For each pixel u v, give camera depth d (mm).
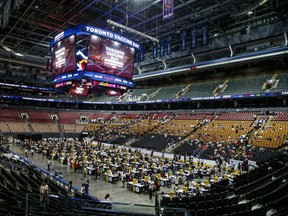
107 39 17453
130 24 42688
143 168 24531
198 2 33719
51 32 45562
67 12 37719
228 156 29531
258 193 12094
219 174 24312
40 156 35188
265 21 39125
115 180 23234
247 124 38250
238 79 48125
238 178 17000
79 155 31609
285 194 11430
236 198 11914
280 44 39188
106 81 17344
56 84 18797
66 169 27656
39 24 41406
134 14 37250
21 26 43344
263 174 16234
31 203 9477
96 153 32875
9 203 9289
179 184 22438
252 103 45344
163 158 32562
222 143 34250
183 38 37250
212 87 49844
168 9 24031
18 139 49656
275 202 9812
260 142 31547
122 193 19781
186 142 38688
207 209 10336
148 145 41844
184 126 45906
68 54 17172
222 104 48844
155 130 48188
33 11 37406
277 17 36875
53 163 30656
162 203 13680
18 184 12945
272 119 36531
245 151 29781
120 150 38094
